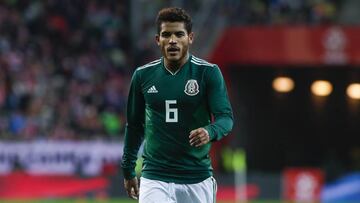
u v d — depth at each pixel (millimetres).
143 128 24969
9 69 87438
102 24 97438
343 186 82062
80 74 91438
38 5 95625
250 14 95688
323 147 104750
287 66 97688
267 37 92812
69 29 95750
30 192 80000
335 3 98688
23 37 92375
